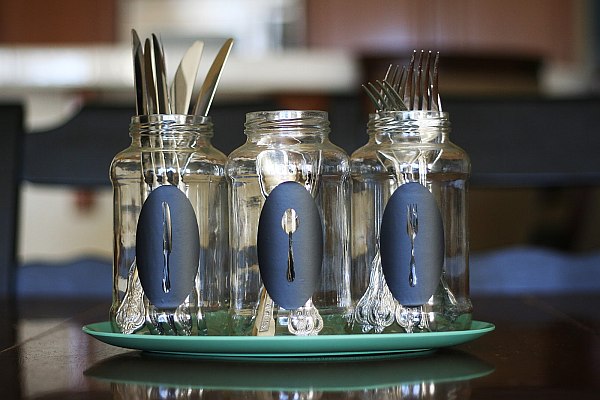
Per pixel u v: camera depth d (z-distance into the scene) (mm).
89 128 1223
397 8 4848
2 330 741
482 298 1053
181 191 580
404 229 575
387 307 584
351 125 1182
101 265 1203
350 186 598
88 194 3494
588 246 2322
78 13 4730
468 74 3119
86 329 623
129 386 452
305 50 4820
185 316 583
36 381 472
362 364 523
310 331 568
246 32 4750
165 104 602
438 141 608
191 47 630
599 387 428
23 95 3451
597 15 4953
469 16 4898
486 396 407
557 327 723
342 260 587
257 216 578
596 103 1223
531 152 1222
